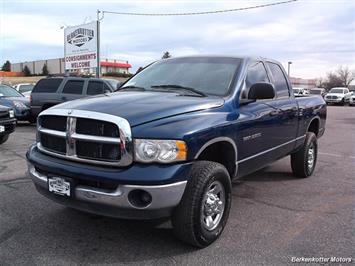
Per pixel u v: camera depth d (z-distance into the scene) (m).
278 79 5.77
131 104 3.82
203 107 4.01
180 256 3.72
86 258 3.66
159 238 4.10
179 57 5.43
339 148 10.34
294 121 5.97
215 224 3.99
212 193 3.90
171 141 3.45
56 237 4.11
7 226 4.38
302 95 6.87
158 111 3.66
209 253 3.80
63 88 13.84
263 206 5.23
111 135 3.50
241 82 4.64
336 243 4.07
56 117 3.89
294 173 6.80
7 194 5.52
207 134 3.77
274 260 3.68
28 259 3.62
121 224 4.46
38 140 4.17
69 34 27.02
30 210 4.88
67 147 3.73
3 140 9.77
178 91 4.55
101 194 3.44
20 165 7.42
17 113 14.07
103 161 3.54
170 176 3.39
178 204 3.58
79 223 4.48
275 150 5.41
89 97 4.41
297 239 4.16
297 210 5.09
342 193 5.90
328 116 22.66
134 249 3.85
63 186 3.68
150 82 4.99
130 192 3.36
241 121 4.37
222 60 5.01
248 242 4.07
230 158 4.35
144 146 3.40
